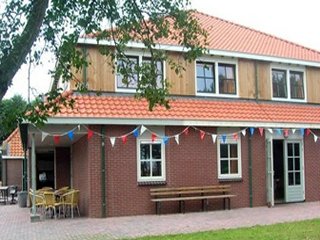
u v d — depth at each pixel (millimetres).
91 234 12992
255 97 20891
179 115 17750
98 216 16578
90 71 17422
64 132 16438
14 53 6641
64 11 8367
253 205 19266
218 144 18812
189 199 17391
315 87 22922
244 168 19266
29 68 8336
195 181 18250
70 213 18109
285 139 20516
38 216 16391
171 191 17516
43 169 25875
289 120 19969
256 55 20781
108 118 16484
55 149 22938
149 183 17422
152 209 17375
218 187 18297
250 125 18906
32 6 7043
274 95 21609
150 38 9836
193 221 15117
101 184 16719
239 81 20562
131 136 17312
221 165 18906
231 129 19047
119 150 17078
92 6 8672
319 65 22766
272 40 24297
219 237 11508
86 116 16188
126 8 9398
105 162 16812
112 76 17812
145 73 10000
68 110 16156
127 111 17031
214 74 20062
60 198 17531
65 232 13531
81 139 18406
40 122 8211
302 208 18359
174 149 17969
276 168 20938
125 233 12977
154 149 17750
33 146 16453
